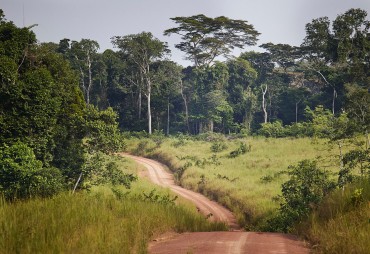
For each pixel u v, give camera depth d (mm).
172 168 150250
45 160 73812
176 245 24609
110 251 18469
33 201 30531
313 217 31891
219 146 166000
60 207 27688
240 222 72625
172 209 46062
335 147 117312
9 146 69625
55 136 77000
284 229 49125
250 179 101062
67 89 85312
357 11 187375
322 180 55844
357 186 32781
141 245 22328
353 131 65250
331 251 20328
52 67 84188
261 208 71438
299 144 143375
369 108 68938
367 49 188375
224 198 91125
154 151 185625
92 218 25812
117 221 27156
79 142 79812
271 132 188250
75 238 20188
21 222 22375
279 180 95000
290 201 53906
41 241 17703
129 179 77812
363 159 55000
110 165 76125
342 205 29969
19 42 77250
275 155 132000
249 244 24094
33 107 72062
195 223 43844
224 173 114062
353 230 22062
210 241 25562
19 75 73625
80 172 75500
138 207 36594
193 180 115938
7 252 16688
